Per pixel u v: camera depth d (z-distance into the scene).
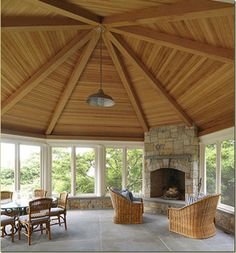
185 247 4.47
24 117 6.82
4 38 4.28
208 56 4.09
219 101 5.49
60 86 6.24
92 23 4.12
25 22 3.72
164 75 5.67
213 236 5.10
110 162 8.36
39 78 5.46
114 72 5.98
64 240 4.83
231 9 2.93
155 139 7.84
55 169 8.04
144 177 8.05
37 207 4.73
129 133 8.28
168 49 4.75
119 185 8.32
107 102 4.41
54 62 5.14
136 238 4.96
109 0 3.53
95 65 5.71
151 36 4.27
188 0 3.16
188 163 6.97
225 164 5.95
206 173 6.88
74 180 8.08
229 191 5.75
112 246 4.51
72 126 7.77
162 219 6.52
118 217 6.08
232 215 5.32
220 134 6.00
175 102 6.42
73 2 3.59
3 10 3.49
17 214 5.39
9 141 6.82
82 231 5.41
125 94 6.73
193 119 6.86
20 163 7.16
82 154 8.27
